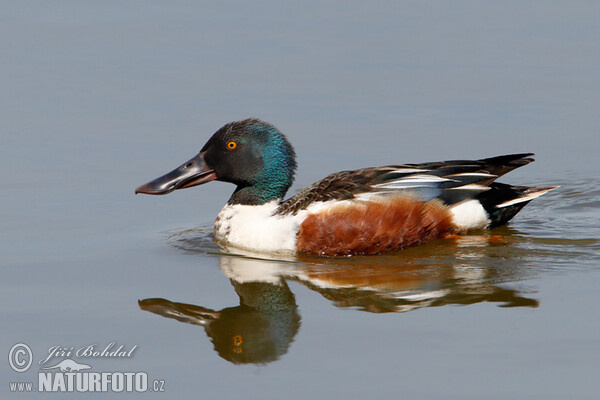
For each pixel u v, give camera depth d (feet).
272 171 48.67
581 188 57.36
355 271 43.37
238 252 46.68
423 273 42.73
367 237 45.55
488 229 49.11
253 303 39.68
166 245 47.55
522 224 50.83
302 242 45.88
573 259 44.37
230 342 35.94
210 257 45.83
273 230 46.62
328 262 45.01
